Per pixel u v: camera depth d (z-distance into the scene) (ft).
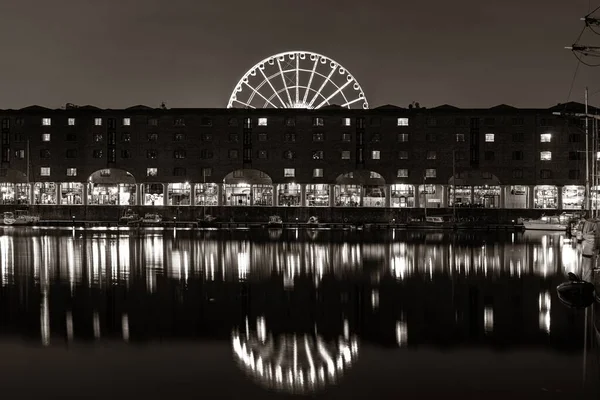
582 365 60.95
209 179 350.02
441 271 130.11
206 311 85.97
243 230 281.13
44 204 348.59
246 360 62.39
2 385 54.75
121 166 351.46
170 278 117.39
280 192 350.84
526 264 144.46
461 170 344.28
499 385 55.21
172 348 66.74
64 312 84.53
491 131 344.90
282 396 52.49
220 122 350.43
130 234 246.47
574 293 98.68
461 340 70.64
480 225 313.94
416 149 346.13
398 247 189.67
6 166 353.10
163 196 350.43
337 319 81.30
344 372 58.75
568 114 189.78
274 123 350.02
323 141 349.20
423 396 52.65
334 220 338.75
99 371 58.70
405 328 76.38
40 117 352.49
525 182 342.85
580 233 214.69
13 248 178.60
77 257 153.38
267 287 107.14
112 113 351.46
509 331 75.00
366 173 347.36
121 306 89.15
